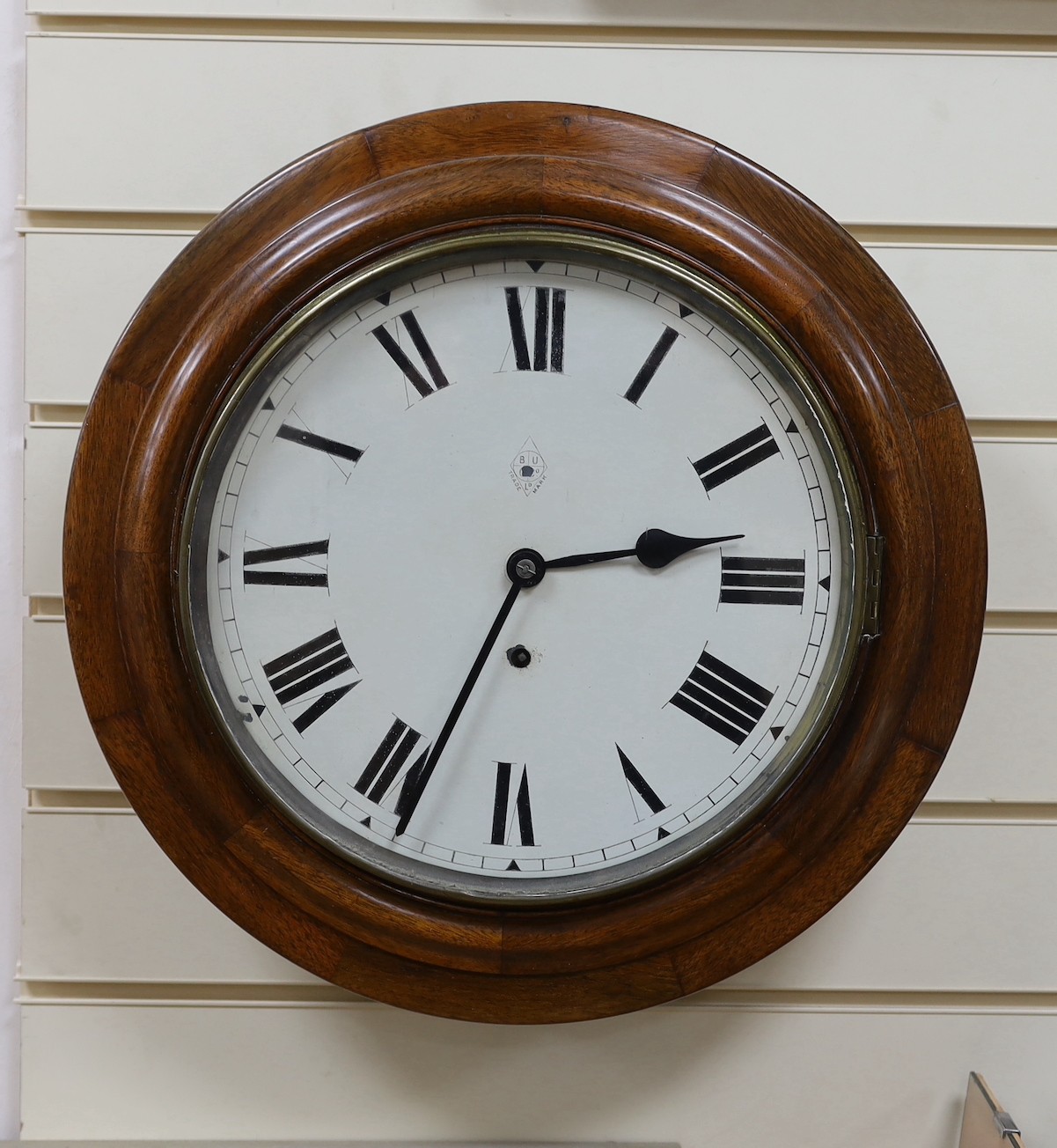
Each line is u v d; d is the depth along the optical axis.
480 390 0.75
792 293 0.75
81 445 0.76
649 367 0.75
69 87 0.91
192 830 0.76
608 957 0.76
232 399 0.73
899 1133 0.96
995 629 0.95
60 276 0.92
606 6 0.91
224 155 0.92
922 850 0.96
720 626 0.76
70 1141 0.95
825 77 0.92
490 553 0.76
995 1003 0.96
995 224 0.93
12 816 1.00
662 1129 0.96
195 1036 0.95
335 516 0.75
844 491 0.74
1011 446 0.94
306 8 0.91
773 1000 0.96
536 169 0.75
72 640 0.76
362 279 0.73
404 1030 0.95
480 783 0.76
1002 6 0.92
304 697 0.75
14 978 0.94
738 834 0.75
